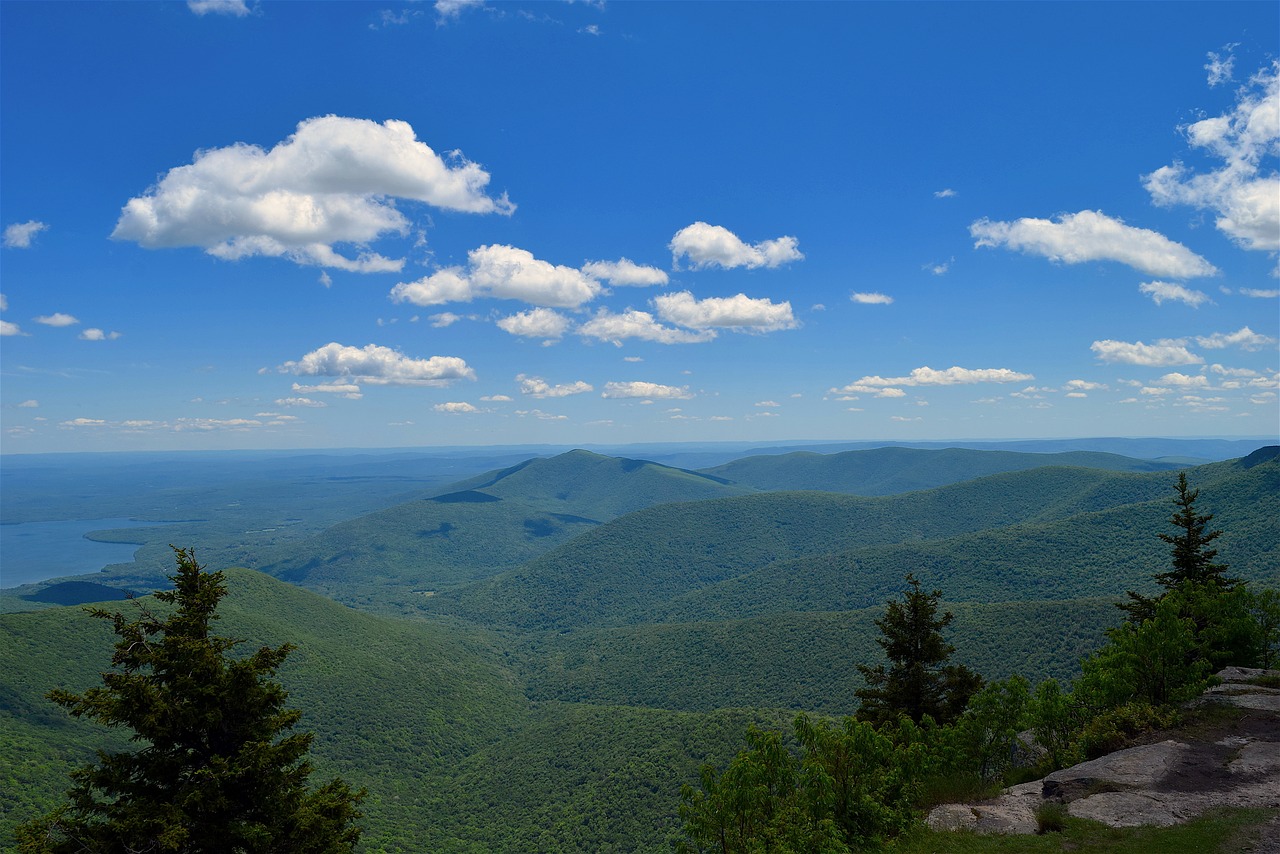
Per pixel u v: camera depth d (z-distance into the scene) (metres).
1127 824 17.73
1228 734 23.20
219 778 20.05
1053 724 26.62
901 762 22.50
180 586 21.86
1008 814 19.94
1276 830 16.25
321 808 21.52
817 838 19.47
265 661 21.84
